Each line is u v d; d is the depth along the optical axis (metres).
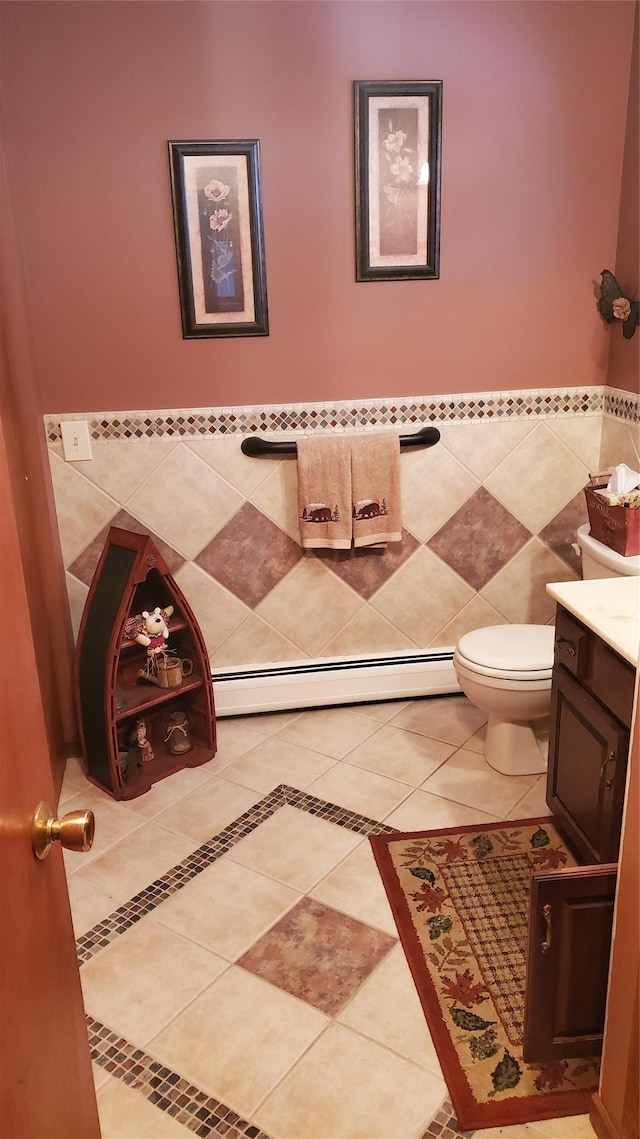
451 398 3.00
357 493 2.91
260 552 3.05
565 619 2.23
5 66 2.52
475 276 2.89
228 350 2.85
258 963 2.06
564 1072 1.76
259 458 2.95
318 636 3.18
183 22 2.56
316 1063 1.80
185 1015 1.92
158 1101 1.72
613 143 2.83
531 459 3.10
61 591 2.89
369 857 2.41
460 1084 1.74
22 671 1.13
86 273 2.71
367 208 2.77
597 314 2.99
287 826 2.55
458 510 3.11
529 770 2.77
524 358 3.00
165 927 2.18
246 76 2.63
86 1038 1.41
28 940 1.08
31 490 2.75
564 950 1.60
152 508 2.95
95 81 2.56
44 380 2.78
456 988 1.96
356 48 2.65
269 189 2.73
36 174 2.61
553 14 2.69
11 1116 0.98
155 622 2.74
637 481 2.55
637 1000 1.46
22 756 1.10
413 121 2.72
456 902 2.22
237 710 3.19
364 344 2.91
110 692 2.61
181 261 2.73
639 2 2.70
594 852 2.13
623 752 1.92
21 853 1.06
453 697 3.30
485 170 2.80
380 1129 1.66
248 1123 1.67
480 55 2.70
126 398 2.84
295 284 2.82
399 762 2.86
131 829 2.57
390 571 3.14
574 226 2.89
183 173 2.66
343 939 2.12
